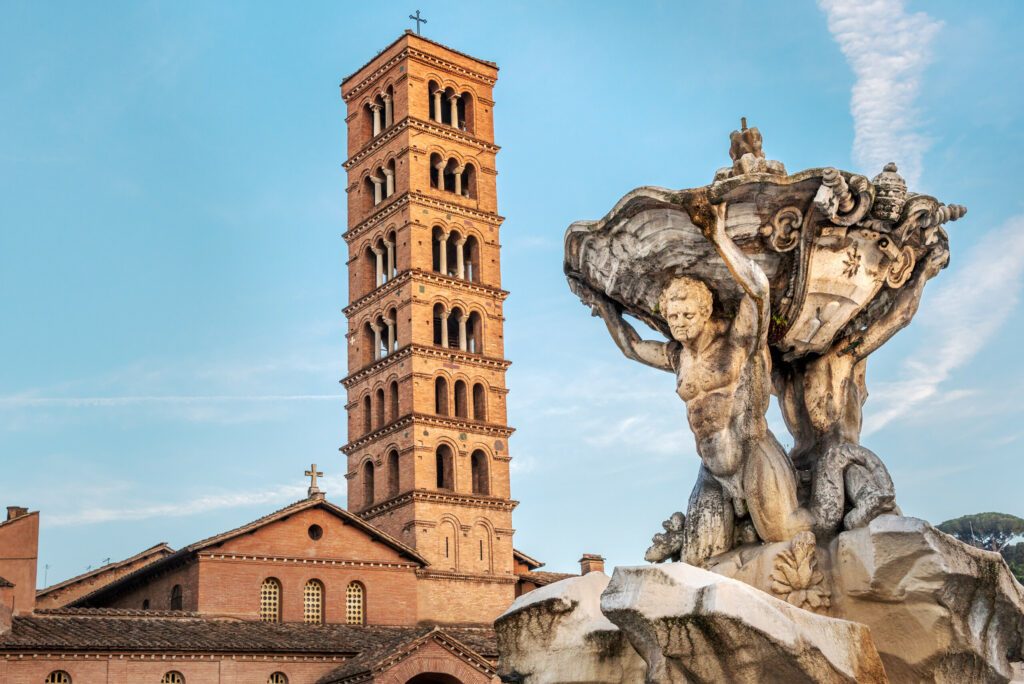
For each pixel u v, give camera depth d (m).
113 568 101.25
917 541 10.46
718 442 11.59
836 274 11.79
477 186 103.56
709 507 12.04
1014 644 11.11
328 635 76.94
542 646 11.03
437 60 104.75
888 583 10.71
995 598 10.67
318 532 85.25
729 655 9.14
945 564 10.38
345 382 101.06
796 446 12.66
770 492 11.48
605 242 12.16
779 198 11.33
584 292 13.09
